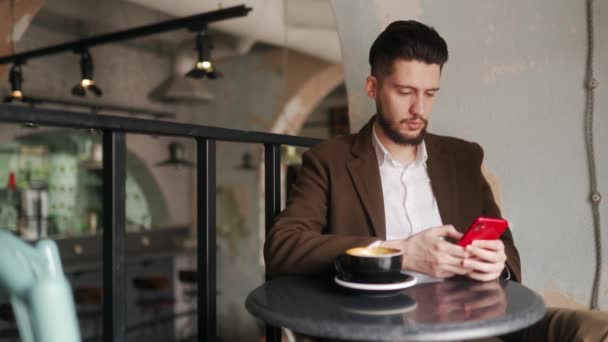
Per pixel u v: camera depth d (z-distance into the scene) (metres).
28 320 0.56
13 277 0.55
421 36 1.24
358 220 1.29
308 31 5.21
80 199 6.75
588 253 1.58
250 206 7.09
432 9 1.81
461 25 1.77
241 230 7.17
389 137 1.33
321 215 1.29
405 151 1.38
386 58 1.27
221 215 7.34
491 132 1.73
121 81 6.52
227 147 7.29
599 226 1.56
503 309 0.80
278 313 0.79
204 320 1.17
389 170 1.38
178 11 4.68
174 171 7.44
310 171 1.34
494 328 0.73
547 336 1.24
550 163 1.63
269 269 1.15
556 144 1.63
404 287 0.90
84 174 6.80
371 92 1.38
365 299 0.88
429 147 1.40
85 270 5.54
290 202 1.30
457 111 1.78
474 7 1.75
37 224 5.96
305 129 8.41
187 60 6.06
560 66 1.62
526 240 1.67
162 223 7.31
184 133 1.07
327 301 0.87
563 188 1.62
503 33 1.71
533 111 1.66
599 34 1.57
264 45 6.77
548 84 1.64
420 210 1.36
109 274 0.94
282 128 6.91
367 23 1.89
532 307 0.82
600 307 1.56
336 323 0.74
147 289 5.57
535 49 1.66
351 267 0.91
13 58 4.56
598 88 1.57
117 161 0.94
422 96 1.25
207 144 1.16
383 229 1.28
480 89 1.74
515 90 1.69
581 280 1.59
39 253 0.57
